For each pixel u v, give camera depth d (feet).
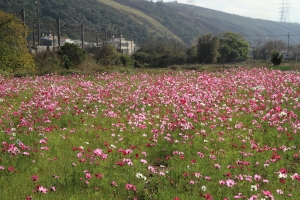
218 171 22.29
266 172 22.35
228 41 205.26
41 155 24.31
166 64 181.47
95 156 23.12
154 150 26.50
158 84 57.11
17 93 50.75
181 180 20.99
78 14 393.09
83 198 18.31
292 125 31.40
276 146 27.66
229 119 33.63
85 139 28.86
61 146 26.81
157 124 32.14
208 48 175.52
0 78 73.77
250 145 27.43
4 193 18.40
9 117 34.65
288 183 20.63
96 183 20.13
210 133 29.91
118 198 18.70
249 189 19.71
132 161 23.65
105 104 42.55
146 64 183.62
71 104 41.81
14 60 101.19
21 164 22.67
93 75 84.58
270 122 32.07
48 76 82.17
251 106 38.68
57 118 34.35
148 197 18.65
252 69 89.20
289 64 118.52
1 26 104.06
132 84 62.03
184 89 50.88
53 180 20.38
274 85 55.06
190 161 23.88
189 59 180.75
